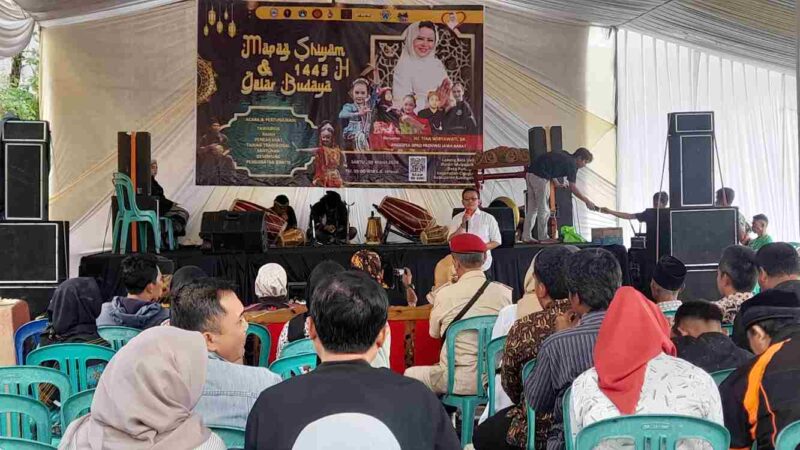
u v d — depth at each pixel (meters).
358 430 1.77
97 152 10.68
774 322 2.66
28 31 10.23
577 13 10.98
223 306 2.66
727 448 2.09
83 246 10.62
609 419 2.10
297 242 9.57
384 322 2.00
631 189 11.43
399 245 9.24
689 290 7.18
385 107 11.27
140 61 10.80
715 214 7.17
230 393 2.41
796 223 10.65
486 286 4.22
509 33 11.38
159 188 10.03
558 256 3.11
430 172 11.32
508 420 3.24
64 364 3.50
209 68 10.97
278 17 11.10
